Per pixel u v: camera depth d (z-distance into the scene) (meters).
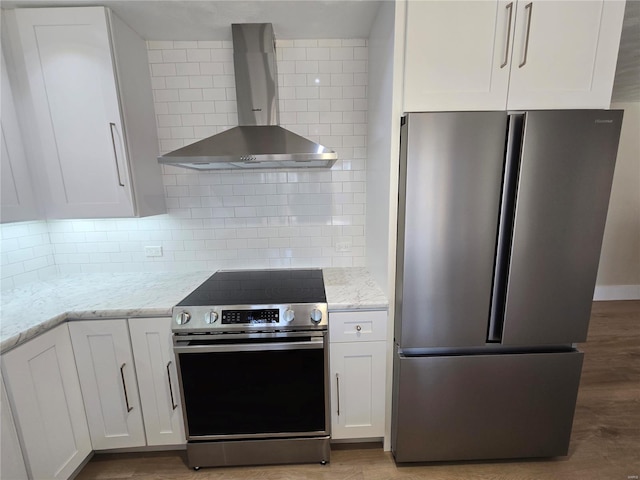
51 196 1.57
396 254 1.43
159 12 1.49
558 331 1.38
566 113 1.20
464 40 1.25
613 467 1.51
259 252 2.03
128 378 1.46
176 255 2.01
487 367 1.41
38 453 1.24
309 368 1.44
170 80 1.82
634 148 3.27
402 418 1.45
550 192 1.26
